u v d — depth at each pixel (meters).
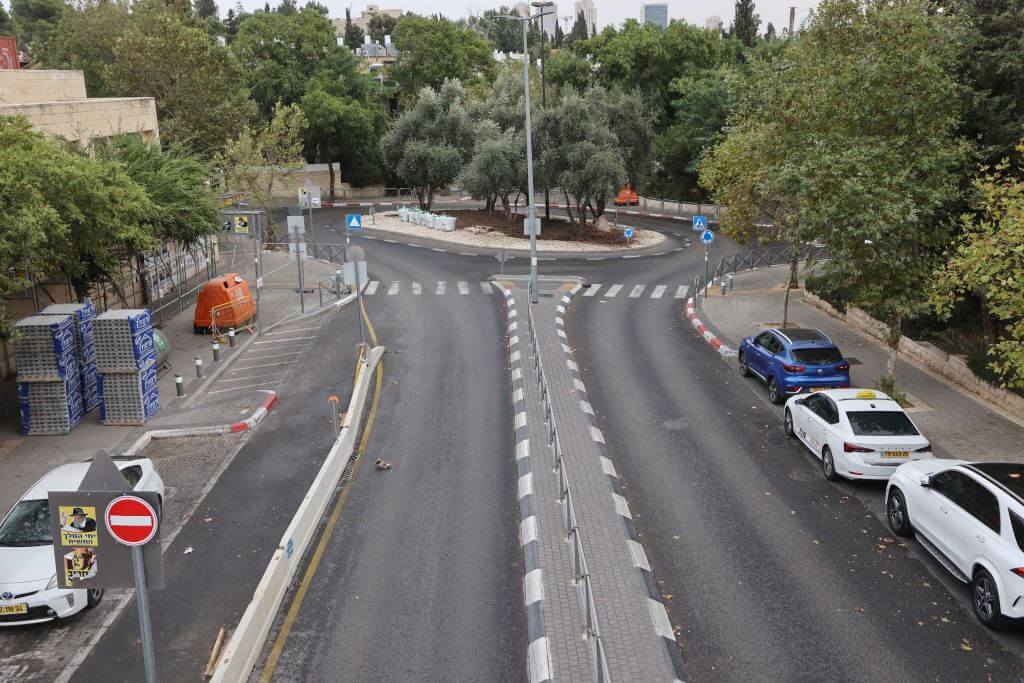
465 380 22.22
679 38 67.81
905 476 13.23
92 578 7.47
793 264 26.31
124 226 19.56
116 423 19.05
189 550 13.20
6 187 15.08
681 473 15.90
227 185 46.84
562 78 73.44
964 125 20.75
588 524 13.39
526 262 41.44
